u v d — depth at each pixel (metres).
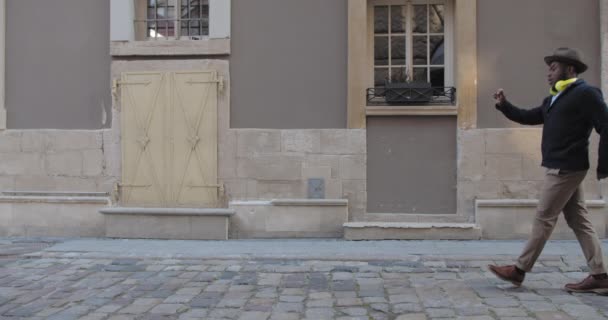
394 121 7.99
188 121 8.17
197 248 7.30
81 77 8.39
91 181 8.34
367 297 5.11
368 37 8.27
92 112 8.38
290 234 7.96
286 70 8.12
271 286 5.57
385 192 8.00
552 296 4.96
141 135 8.23
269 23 8.12
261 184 8.10
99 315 4.70
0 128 8.45
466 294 5.09
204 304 4.98
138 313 4.75
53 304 5.03
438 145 7.93
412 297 5.05
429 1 8.23
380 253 6.79
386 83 8.06
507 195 7.75
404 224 7.69
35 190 8.43
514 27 7.79
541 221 5.05
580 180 4.90
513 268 5.21
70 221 8.27
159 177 8.21
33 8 8.46
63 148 8.39
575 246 7.04
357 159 7.97
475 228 7.59
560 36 7.73
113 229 8.14
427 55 8.24
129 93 8.26
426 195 7.95
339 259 6.61
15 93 8.49
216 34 8.14
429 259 6.53
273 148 8.09
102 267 6.46
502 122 7.79
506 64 7.80
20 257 6.96
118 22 8.27
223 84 8.14
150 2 8.57
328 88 8.05
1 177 8.48
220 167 8.15
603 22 7.58
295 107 8.09
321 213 7.93
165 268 6.39
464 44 7.79
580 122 4.84
